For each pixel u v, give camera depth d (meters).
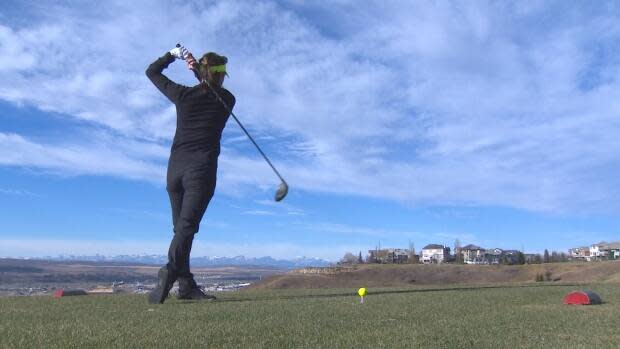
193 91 6.20
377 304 5.50
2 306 5.43
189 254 6.28
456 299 6.06
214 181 6.30
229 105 6.47
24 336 3.34
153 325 3.86
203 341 3.20
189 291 6.43
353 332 3.58
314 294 7.45
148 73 6.35
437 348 3.07
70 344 3.07
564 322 4.17
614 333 3.65
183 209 6.13
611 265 32.16
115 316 4.45
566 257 93.81
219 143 6.43
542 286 9.20
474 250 104.88
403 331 3.65
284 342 3.19
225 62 6.39
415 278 44.75
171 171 6.28
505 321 4.20
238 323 3.99
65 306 5.42
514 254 87.69
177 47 6.37
